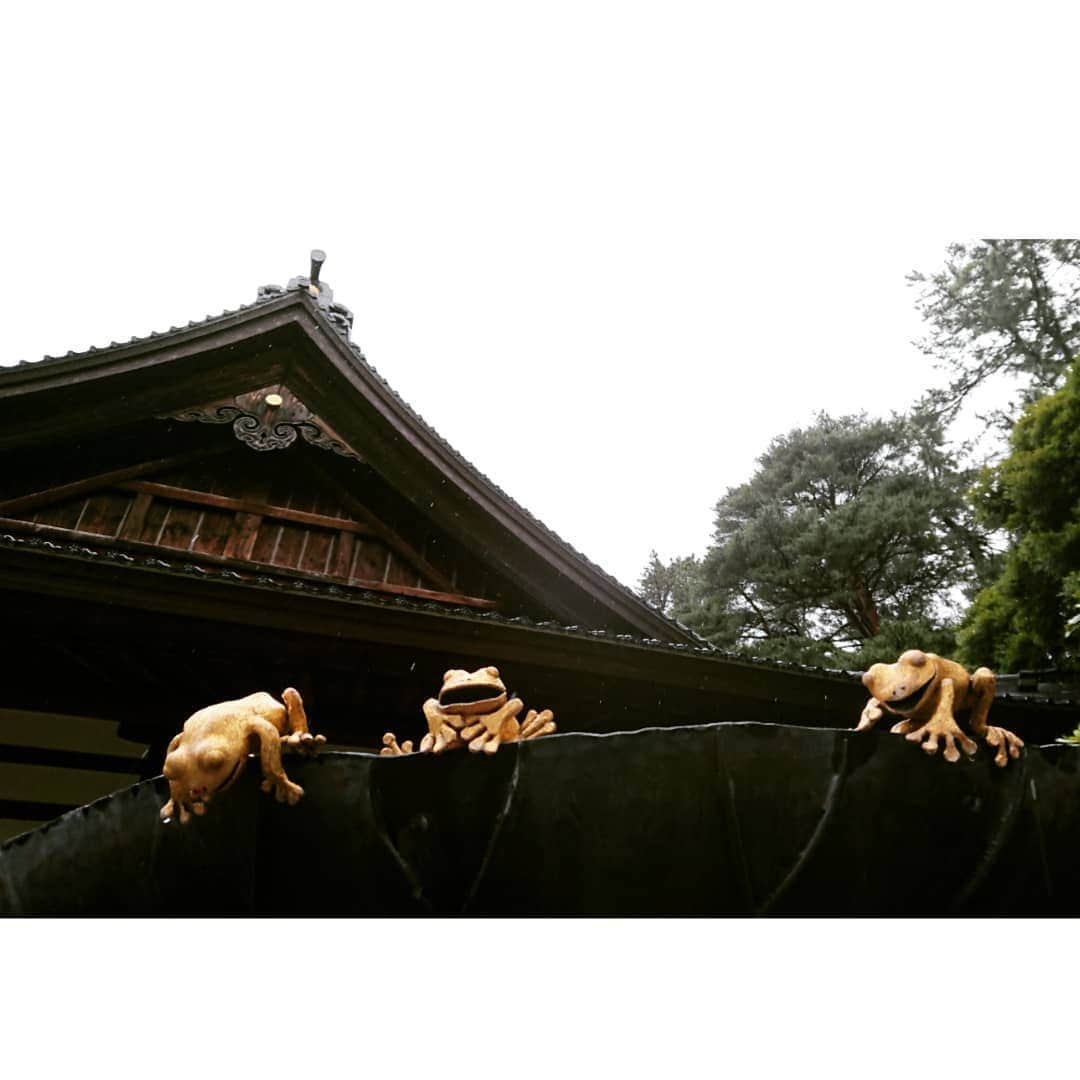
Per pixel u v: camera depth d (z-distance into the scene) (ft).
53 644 14.25
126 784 18.37
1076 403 28.78
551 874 4.50
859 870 4.50
